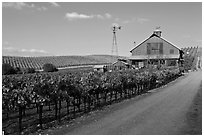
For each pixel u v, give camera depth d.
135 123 14.84
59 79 17.80
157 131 12.99
